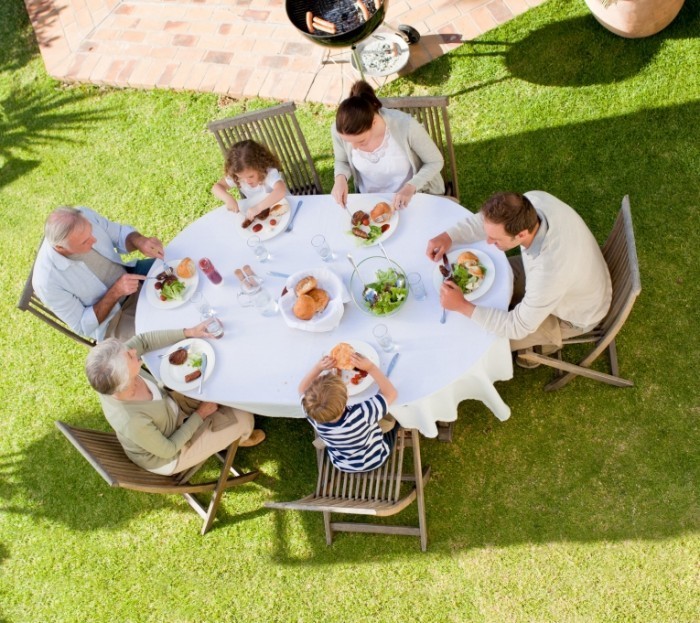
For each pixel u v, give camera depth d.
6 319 4.59
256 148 3.48
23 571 3.77
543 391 3.66
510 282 3.00
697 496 3.25
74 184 5.05
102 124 5.27
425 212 3.30
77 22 5.78
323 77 4.95
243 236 3.46
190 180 4.85
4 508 3.96
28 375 4.35
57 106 5.45
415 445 3.18
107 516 3.84
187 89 5.18
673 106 4.21
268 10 5.42
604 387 3.60
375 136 3.36
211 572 3.59
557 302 2.78
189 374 3.05
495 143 4.43
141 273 3.90
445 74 4.73
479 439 3.62
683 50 4.35
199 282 3.37
